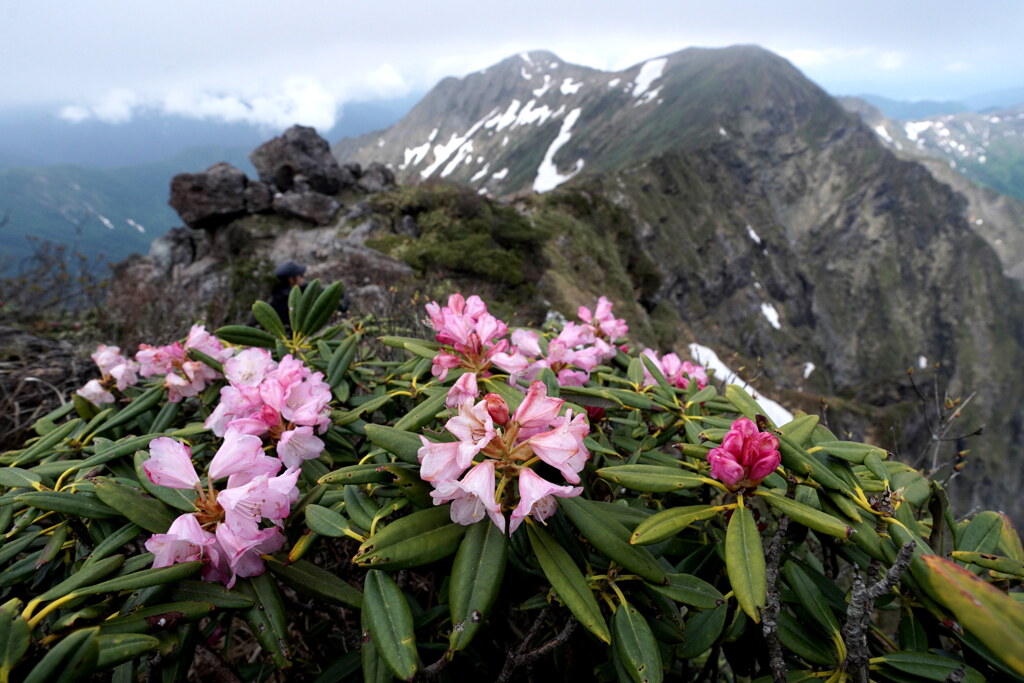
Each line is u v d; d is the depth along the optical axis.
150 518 1.14
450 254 16.30
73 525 1.24
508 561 1.27
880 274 97.25
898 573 0.89
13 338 4.57
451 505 1.01
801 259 99.69
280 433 1.35
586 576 1.18
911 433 29.34
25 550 1.33
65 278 7.02
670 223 71.12
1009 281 97.00
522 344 1.70
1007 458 57.59
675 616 1.22
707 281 71.50
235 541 1.05
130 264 20.59
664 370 2.02
